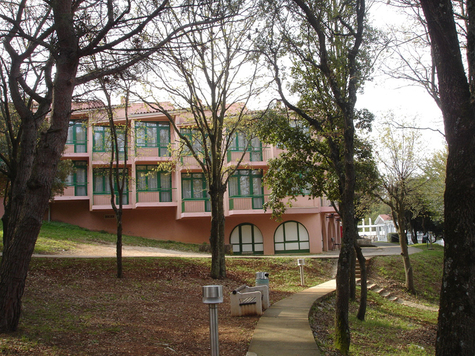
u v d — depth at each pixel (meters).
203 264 18.48
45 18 10.68
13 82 9.23
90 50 8.09
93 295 12.01
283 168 12.06
